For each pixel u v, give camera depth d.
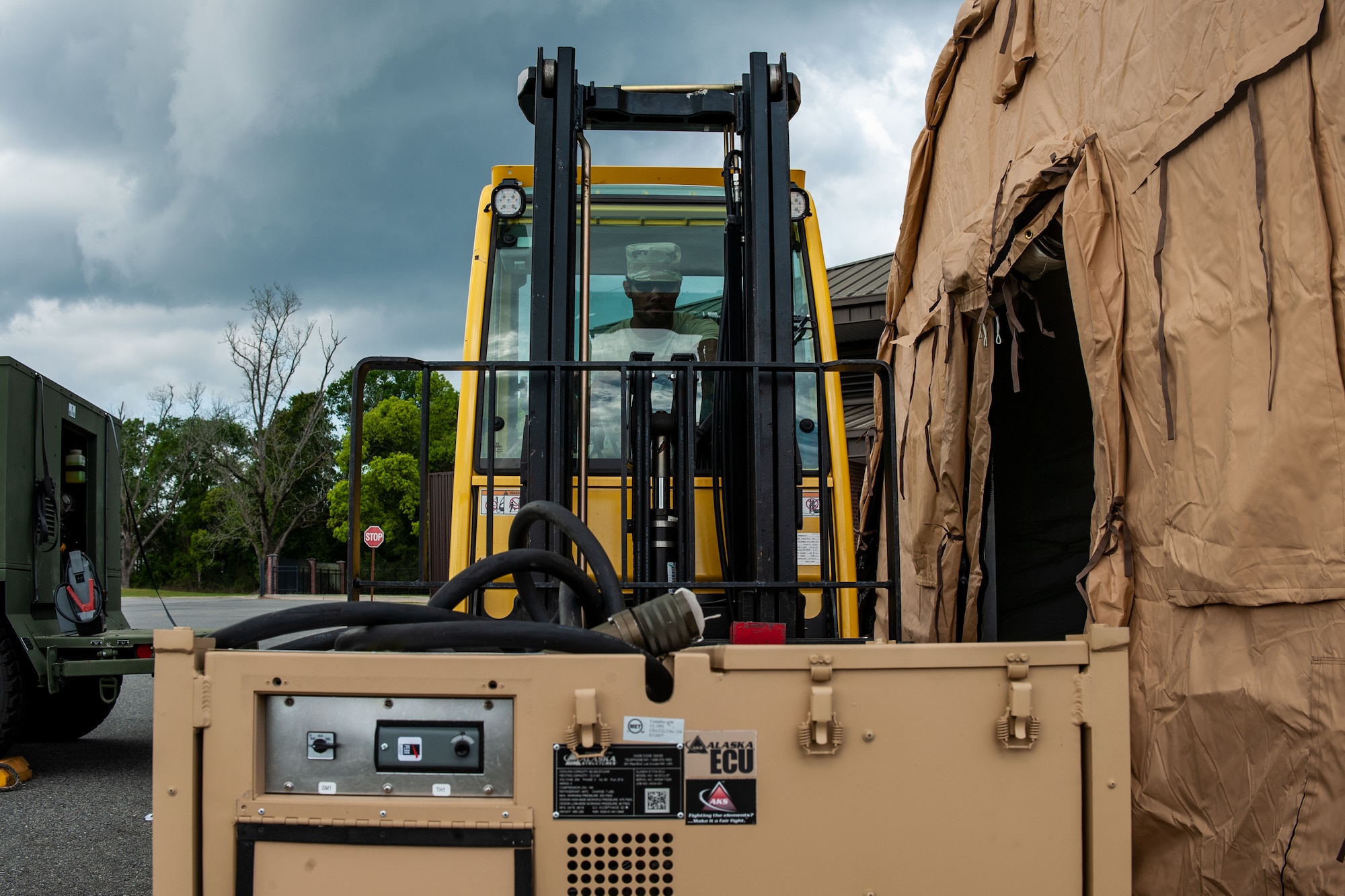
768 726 1.88
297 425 42.16
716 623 3.40
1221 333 2.57
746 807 1.87
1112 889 1.88
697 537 3.52
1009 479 5.05
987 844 1.89
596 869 1.85
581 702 1.83
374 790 1.88
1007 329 4.55
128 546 43.12
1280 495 2.32
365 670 1.88
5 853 4.14
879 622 5.36
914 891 1.87
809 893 1.86
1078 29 3.46
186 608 22.61
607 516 3.53
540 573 3.12
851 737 1.89
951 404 4.39
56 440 6.44
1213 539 2.54
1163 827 2.75
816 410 3.73
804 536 3.49
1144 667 2.86
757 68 3.42
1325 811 2.17
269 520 36.66
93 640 5.79
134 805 5.03
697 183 4.11
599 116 3.67
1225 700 2.48
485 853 1.84
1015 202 3.57
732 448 3.38
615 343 3.94
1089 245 3.14
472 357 3.67
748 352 3.33
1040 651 1.91
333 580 36.00
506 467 3.56
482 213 3.85
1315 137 2.29
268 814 1.85
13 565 5.72
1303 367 2.28
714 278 4.04
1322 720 2.18
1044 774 1.91
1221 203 2.60
